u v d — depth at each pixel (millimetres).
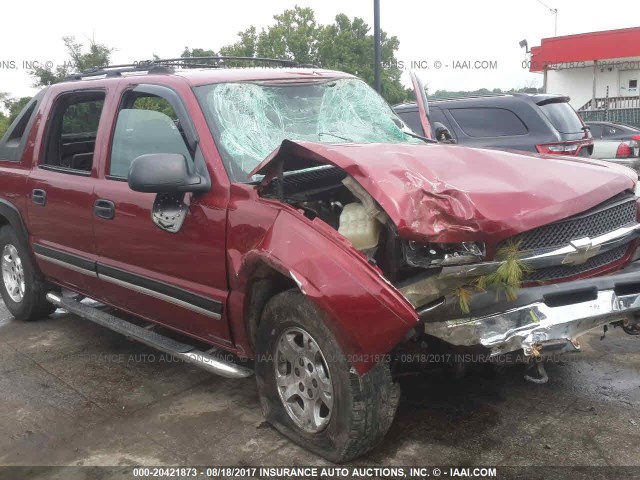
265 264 3188
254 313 3494
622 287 3211
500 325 2910
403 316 2777
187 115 3820
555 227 3096
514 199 3012
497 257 2926
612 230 3285
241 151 3719
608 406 3689
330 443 3184
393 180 2945
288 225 3119
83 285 4781
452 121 9086
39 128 5129
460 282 2906
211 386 4207
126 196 4082
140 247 4051
